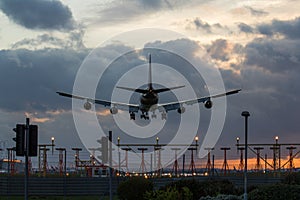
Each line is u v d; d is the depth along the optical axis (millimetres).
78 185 85500
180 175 100500
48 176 91875
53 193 84625
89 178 86375
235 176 92312
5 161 111062
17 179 84562
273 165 104250
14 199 74750
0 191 83812
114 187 85938
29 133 33812
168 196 51406
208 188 56688
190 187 56125
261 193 47062
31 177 87875
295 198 45594
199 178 88938
